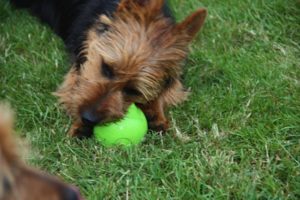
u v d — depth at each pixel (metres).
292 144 1.44
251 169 1.41
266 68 1.56
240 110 1.49
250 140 1.45
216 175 1.40
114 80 1.42
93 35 1.45
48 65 1.56
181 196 1.37
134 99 1.44
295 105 1.50
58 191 1.01
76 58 1.50
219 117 1.49
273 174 1.40
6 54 1.59
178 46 1.43
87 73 1.44
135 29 1.42
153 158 1.41
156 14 1.43
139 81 1.42
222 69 1.56
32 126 1.47
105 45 1.43
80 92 1.43
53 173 1.40
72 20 1.57
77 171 1.40
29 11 1.68
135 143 1.42
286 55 1.60
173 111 1.50
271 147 1.43
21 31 1.64
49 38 1.63
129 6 1.43
